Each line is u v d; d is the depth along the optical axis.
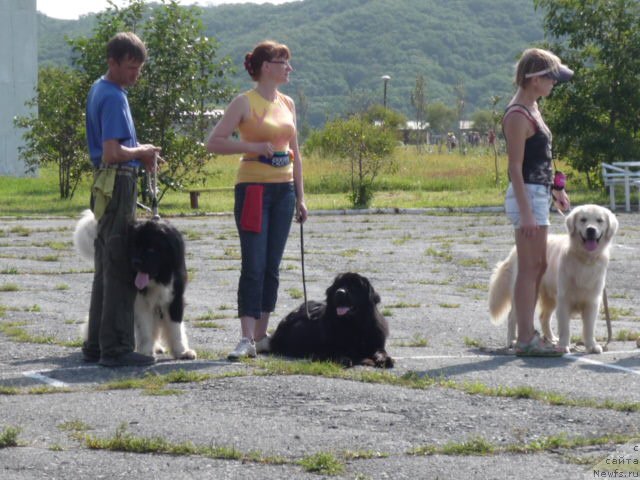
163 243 8.71
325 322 8.91
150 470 6.88
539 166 9.09
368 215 23.12
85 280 12.82
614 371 8.70
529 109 9.08
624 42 25.23
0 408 7.77
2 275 13.09
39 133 27.97
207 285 12.55
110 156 8.67
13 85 40.41
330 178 31.83
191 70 24.64
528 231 9.00
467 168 37.09
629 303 11.75
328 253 15.23
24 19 40.41
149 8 25.36
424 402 7.86
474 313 11.01
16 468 6.90
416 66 188.00
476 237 17.81
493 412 7.70
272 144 8.93
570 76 9.08
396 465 6.93
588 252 9.22
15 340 9.60
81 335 9.64
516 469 6.88
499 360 9.04
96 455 7.05
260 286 9.00
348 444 7.20
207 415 7.64
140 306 8.85
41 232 18.59
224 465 6.94
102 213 8.74
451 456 7.04
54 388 8.16
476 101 180.38
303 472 6.86
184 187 25.83
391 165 31.89
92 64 25.06
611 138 25.05
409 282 12.88
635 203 24.30
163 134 24.59
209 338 9.81
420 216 22.59
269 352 9.30
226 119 8.87
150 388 8.13
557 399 7.88
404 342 9.73
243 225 8.93
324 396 7.96
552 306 9.82
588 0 25.41
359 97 95.75
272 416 7.62
